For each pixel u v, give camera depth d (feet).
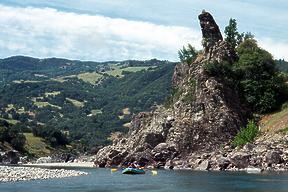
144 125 548.31
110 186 265.95
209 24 581.94
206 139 472.44
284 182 269.03
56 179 308.81
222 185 259.80
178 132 481.87
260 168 383.86
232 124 480.23
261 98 506.07
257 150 400.88
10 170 355.36
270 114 493.77
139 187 259.60
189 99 508.53
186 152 471.21
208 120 483.10
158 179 316.40
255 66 520.42
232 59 544.21
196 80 518.78
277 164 383.86
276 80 517.14
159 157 476.95
